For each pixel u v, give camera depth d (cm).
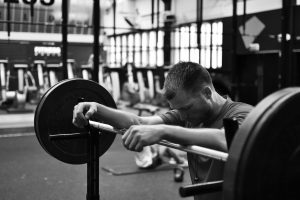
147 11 830
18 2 613
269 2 743
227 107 151
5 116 867
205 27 825
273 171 93
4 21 565
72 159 191
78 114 166
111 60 962
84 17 746
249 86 820
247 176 89
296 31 705
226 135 107
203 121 154
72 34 823
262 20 758
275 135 91
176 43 926
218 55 807
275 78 809
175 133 118
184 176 481
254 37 716
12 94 909
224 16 791
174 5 834
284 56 696
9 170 501
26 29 733
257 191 91
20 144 658
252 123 90
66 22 590
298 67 751
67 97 185
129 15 811
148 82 1031
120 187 436
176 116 175
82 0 736
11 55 742
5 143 663
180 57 839
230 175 90
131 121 169
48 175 481
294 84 714
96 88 190
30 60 768
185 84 140
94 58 601
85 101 189
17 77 885
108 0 799
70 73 863
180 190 101
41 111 180
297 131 95
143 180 463
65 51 590
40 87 885
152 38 976
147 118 173
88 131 170
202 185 102
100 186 439
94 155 172
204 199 160
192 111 147
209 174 154
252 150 88
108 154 595
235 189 89
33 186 438
